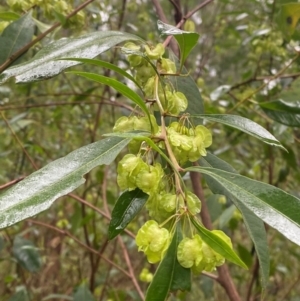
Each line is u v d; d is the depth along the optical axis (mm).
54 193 241
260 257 327
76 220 857
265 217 246
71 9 490
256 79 723
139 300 831
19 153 1039
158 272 233
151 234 243
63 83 1110
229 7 1368
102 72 993
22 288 754
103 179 811
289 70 901
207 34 1325
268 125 786
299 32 717
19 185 242
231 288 495
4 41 434
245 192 258
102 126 1163
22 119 957
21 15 486
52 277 1199
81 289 709
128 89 268
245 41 836
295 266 1288
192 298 1170
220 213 664
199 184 521
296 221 243
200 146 297
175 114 324
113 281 1131
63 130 1138
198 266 247
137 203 282
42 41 581
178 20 547
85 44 326
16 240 709
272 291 1212
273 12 755
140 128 300
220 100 876
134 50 313
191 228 247
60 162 259
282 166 938
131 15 1189
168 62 348
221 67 1344
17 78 311
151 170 267
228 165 393
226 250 235
